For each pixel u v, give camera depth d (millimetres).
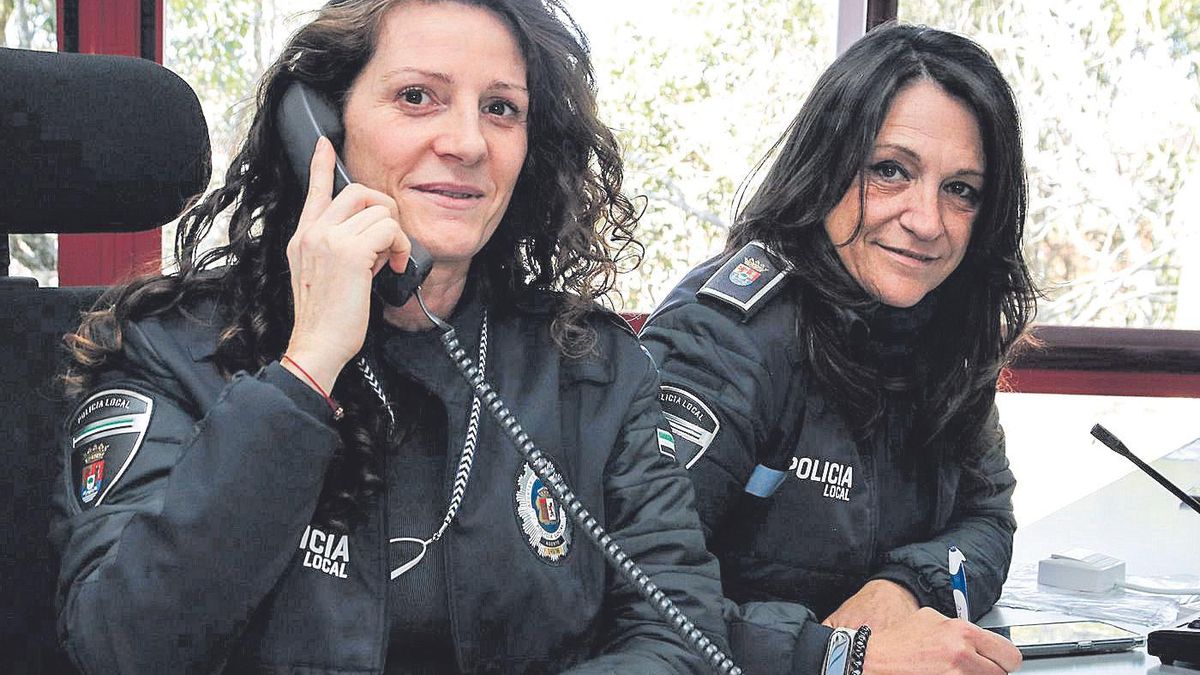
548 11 1360
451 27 1240
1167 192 2600
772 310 1645
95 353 1249
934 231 1606
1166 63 2572
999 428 1891
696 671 1280
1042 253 2611
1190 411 2631
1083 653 1513
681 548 1345
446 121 1230
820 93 1667
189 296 1288
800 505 1635
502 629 1253
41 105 1234
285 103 1270
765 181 1755
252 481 1073
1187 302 2615
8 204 1234
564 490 1272
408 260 1191
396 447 1257
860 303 1641
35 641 1284
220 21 2387
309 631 1168
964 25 2545
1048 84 2572
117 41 2340
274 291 1277
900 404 1722
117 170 1273
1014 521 1877
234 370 1229
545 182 1417
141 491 1152
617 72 2516
